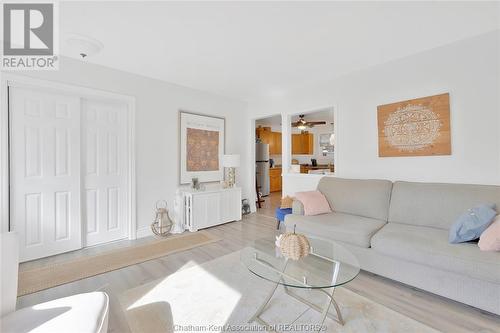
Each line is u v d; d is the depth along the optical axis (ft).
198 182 13.21
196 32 7.59
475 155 8.18
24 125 8.56
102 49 8.66
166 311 5.88
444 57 8.71
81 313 3.60
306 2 6.22
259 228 12.82
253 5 6.31
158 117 12.04
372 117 10.64
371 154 10.73
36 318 3.51
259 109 15.94
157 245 10.31
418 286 6.49
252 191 16.69
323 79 12.14
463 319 5.55
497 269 5.14
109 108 10.74
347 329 5.26
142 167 11.47
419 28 7.55
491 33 7.81
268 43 8.38
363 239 7.37
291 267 5.74
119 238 11.05
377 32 7.76
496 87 7.77
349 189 9.98
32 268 8.12
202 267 8.23
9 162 8.29
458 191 7.54
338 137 11.87
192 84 12.83
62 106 9.36
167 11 6.50
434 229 7.47
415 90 9.39
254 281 7.29
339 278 5.15
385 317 5.63
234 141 15.84
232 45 8.48
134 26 7.21
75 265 8.36
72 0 6.01
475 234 6.02
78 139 9.76
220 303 6.22
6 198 8.12
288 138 14.39
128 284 7.16
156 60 9.70
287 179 14.40
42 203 8.95
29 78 8.46
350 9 6.55
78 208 9.78
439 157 8.91
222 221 13.52
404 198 8.48
